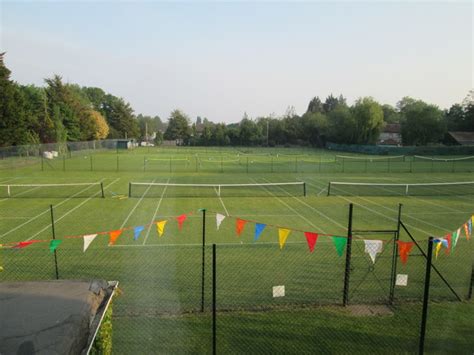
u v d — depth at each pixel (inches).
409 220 653.9
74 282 191.2
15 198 843.4
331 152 2815.0
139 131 4384.8
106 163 1772.9
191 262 416.2
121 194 908.0
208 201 828.6
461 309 306.8
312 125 3695.9
